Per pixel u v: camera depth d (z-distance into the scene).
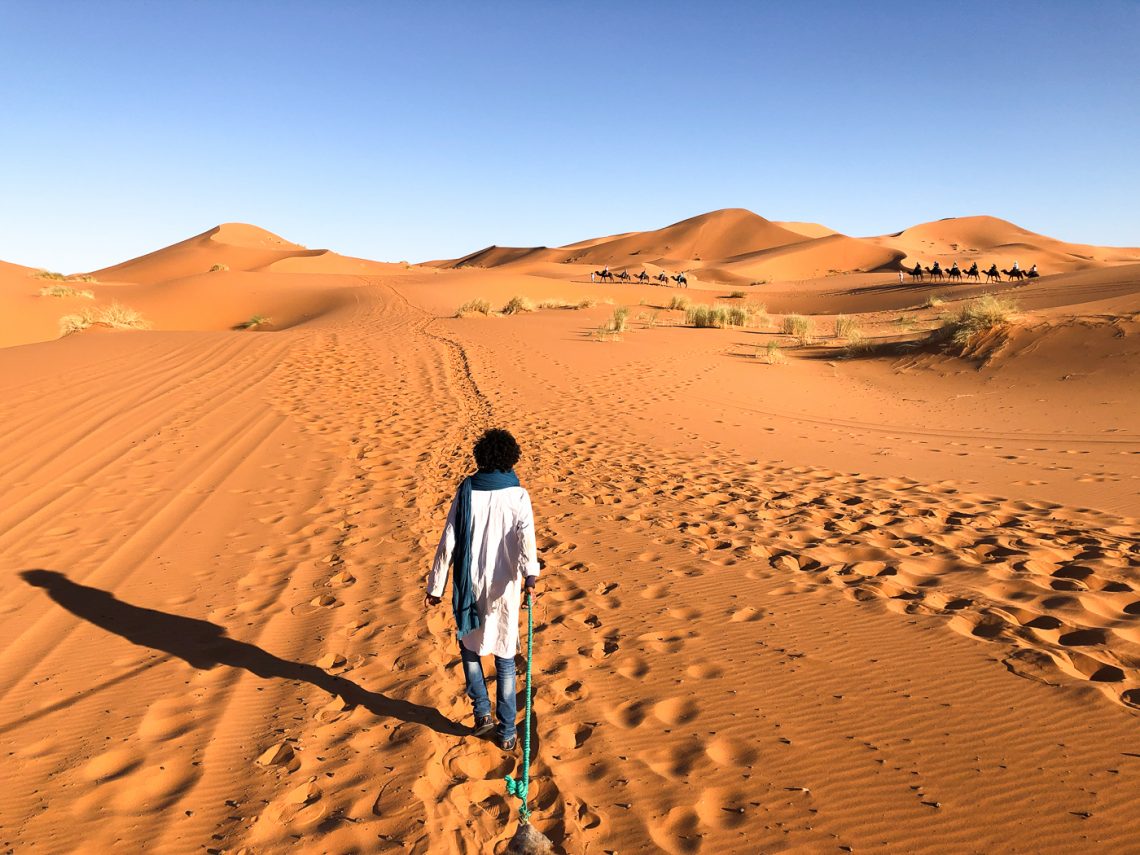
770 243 169.12
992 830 2.98
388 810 3.34
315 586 6.03
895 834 3.01
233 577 6.22
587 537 7.10
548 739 3.87
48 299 45.25
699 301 51.22
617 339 24.56
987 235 163.75
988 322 20.45
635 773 3.54
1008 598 5.31
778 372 20.25
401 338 22.72
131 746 3.89
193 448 10.28
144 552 6.75
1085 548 6.35
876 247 133.00
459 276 66.88
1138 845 2.82
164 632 5.23
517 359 19.81
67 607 5.63
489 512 3.91
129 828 3.24
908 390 18.12
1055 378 16.94
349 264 100.75
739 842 3.02
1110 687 3.99
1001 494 8.48
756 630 4.98
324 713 4.19
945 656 4.44
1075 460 10.37
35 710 4.25
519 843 3.02
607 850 3.04
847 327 28.89
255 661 4.81
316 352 18.89
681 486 8.92
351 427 11.80
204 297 50.59
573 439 11.55
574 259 175.25
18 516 7.64
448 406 13.70
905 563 6.14
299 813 3.34
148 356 17.62
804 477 9.40
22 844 3.13
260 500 8.30
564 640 5.00
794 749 3.63
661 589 5.79
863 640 4.73
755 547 6.68
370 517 7.75
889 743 3.62
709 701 4.13
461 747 3.89
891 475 9.55
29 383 14.20
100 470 9.20
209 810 3.36
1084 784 3.21
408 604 5.64
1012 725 3.69
